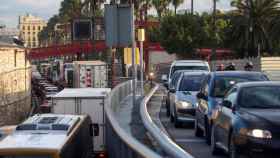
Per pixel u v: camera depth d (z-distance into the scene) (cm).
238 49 11256
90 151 2202
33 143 1488
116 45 2359
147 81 7519
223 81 2083
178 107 2511
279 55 10831
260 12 10631
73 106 3241
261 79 2088
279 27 10362
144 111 2156
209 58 11725
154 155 787
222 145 1648
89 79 8056
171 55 12900
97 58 14150
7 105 8444
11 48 8675
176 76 3159
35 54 15200
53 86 11600
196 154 1788
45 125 1692
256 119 1459
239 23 10862
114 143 1484
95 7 10731
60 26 19838
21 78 9588
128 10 2353
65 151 1498
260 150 1420
